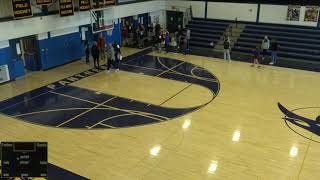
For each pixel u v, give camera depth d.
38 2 16.31
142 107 13.66
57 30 18.70
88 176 9.13
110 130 11.73
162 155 10.19
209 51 22.64
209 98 14.60
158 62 20.02
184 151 10.41
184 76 17.53
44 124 12.20
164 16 27.53
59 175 9.16
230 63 19.95
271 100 14.39
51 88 15.81
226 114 13.04
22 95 14.97
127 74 17.83
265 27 23.39
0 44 15.92
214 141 11.02
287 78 17.25
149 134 11.46
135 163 9.76
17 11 15.58
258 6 23.78
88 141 10.99
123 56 21.19
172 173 9.29
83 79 17.06
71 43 19.78
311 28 22.48
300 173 9.32
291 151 10.43
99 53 20.00
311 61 20.05
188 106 13.77
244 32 23.62
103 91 15.40
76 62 20.11
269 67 19.14
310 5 22.20
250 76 17.55
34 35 17.75
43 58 18.27
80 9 18.75
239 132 11.62
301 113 13.13
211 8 25.50
